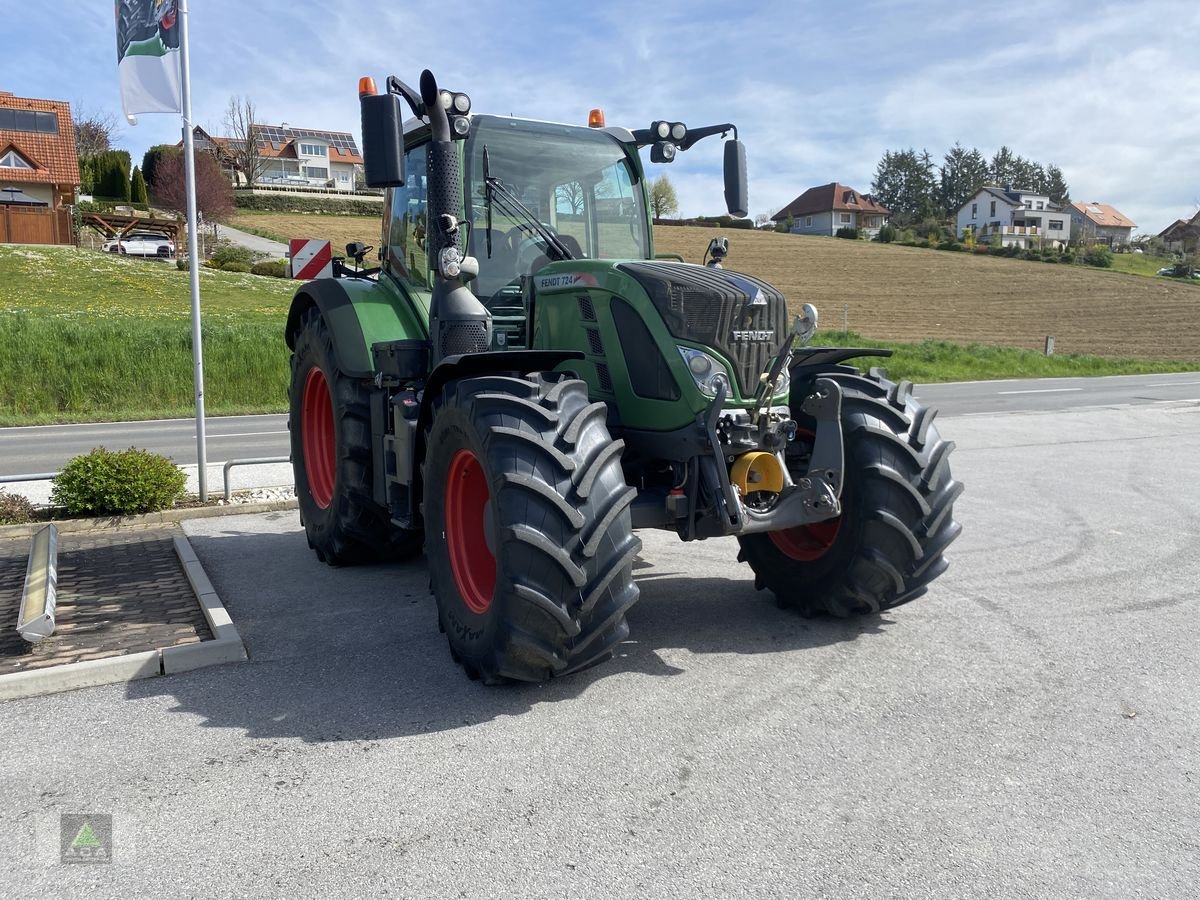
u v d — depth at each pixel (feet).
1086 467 31.27
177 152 205.26
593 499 11.62
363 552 18.93
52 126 162.40
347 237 182.19
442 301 14.87
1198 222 359.87
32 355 55.31
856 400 14.61
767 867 8.41
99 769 10.37
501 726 11.39
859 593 14.46
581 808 9.46
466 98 14.44
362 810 9.45
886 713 11.71
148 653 13.23
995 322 135.74
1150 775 10.12
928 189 425.69
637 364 13.61
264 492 26.86
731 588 17.43
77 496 22.91
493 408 12.06
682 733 11.16
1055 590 17.11
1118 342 120.67
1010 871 8.36
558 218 16.74
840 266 189.78
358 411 18.04
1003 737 11.03
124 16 23.91
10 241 136.67
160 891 8.16
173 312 94.12
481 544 13.41
